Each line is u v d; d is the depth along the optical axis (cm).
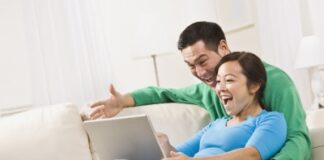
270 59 293
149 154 148
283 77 167
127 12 361
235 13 324
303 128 156
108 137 157
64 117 203
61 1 334
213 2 344
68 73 334
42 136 196
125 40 361
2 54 321
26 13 326
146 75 371
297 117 158
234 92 156
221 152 154
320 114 174
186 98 208
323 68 255
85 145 202
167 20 307
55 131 198
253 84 157
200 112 205
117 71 359
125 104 209
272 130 146
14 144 194
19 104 324
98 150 166
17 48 325
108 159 163
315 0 260
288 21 275
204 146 165
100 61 343
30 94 327
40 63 328
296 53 260
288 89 162
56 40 332
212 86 178
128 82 363
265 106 164
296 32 271
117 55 359
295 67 243
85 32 339
